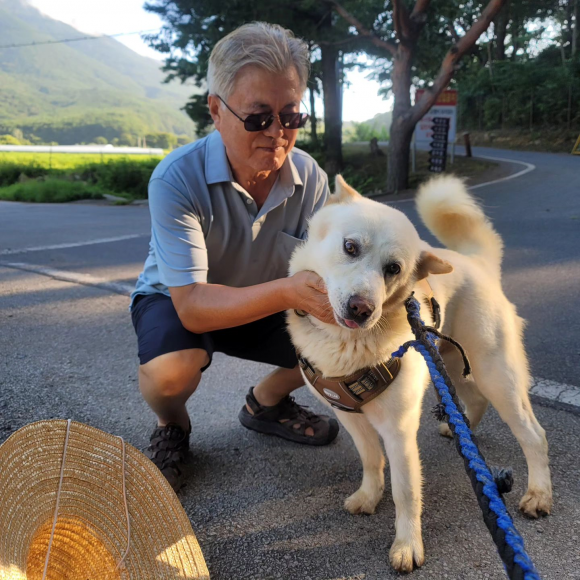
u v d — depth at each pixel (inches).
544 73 1162.6
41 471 61.6
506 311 95.3
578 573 71.6
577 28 1342.3
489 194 454.6
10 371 138.3
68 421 66.1
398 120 580.1
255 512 87.4
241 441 108.3
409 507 77.9
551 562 73.7
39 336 165.0
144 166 907.4
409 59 569.0
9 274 251.0
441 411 55.6
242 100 83.3
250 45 81.7
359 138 2084.2
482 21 519.8
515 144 1087.0
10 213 570.3
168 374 89.7
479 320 91.7
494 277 102.1
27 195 813.2
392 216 83.3
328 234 82.7
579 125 1055.6
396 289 81.7
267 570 75.3
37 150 2859.3
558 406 112.9
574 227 299.6
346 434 111.9
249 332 103.4
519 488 91.4
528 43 1552.7
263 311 82.7
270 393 107.1
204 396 126.0
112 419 114.2
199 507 88.7
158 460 92.2
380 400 78.3
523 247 258.5
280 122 85.5
